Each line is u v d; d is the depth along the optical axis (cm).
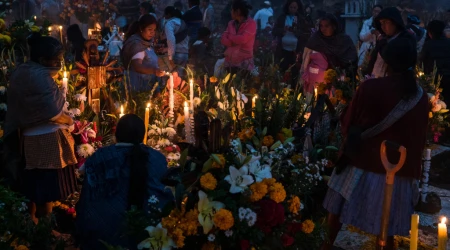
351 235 492
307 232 353
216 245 329
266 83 697
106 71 590
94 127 521
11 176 448
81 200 385
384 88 370
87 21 1240
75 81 554
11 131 436
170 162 509
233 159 344
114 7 1241
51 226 393
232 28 827
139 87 626
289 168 400
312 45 741
